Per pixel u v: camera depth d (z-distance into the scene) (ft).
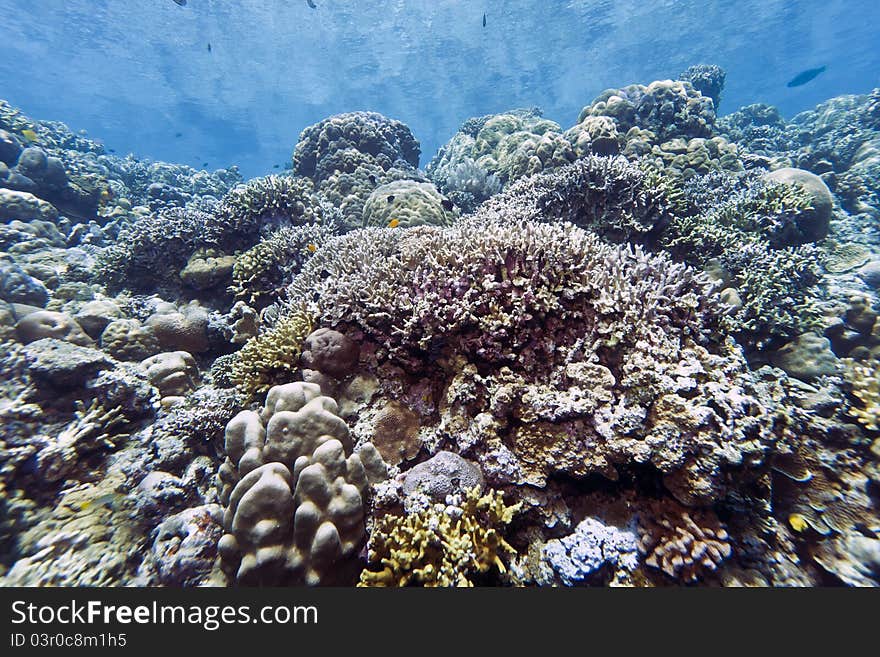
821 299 22.74
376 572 10.00
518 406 12.42
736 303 19.51
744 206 27.02
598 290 13.11
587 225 23.90
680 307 13.41
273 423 11.27
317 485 9.91
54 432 13.97
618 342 12.38
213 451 15.25
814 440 12.78
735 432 10.36
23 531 11.48
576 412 11.34
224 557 9.78
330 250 20.57
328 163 42.29
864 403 13.28
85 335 19.17
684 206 24.72
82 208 38.29
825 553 10.80
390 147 45.96
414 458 13.42
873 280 25.68
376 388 14.75
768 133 52.60
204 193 56.34
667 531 10.57
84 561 10.78
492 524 10.54
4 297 20.61
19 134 39.50
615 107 40.83
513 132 49.65
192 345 21.20
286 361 15.38
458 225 22.70
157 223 27.30
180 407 16.15
